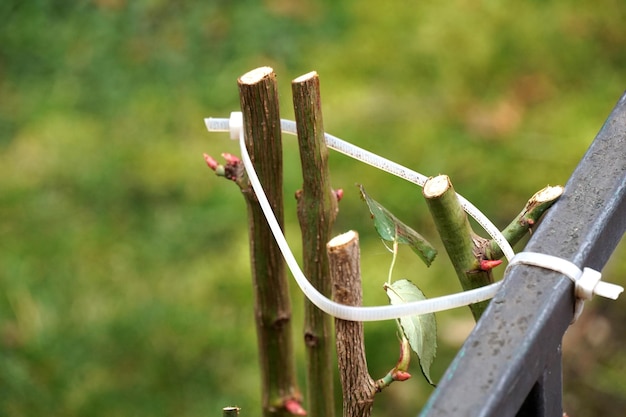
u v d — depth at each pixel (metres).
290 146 4.98
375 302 4.14
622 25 5.73
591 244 1.34
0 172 5.08
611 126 1.56
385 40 5.72
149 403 3.91
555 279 1.28
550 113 5.20
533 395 1.26
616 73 5.44
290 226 4.55
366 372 1.51
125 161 5.08
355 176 4.79
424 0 5.96
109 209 4.82
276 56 5.68
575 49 5.59
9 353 4.09
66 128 5.32
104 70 5.69
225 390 3.93
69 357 4.09
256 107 1.68
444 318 4.10
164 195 4.87
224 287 4.35
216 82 5.55
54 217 4.80
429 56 5.59
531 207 1.55
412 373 3.89
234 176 1.80
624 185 1.45
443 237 1.60
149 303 4.31
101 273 4.48
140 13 5.98
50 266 4.52
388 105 5.28
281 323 2.04
